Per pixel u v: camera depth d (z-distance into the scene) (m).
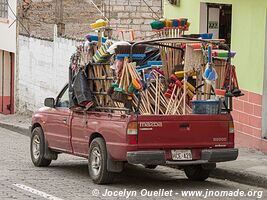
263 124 27.34
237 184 22.45
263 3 27.03
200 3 31.66
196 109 21.17
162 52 21.78
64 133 23.78
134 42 21.67
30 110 46.12
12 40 48.59
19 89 47.75
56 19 45.94
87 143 22.31
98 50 21.78
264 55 27.09
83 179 22.84
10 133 40.78
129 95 20.77
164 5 34.78
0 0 50.31
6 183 21.84
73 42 39.75
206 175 22.58
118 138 20.75
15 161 27.45
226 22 32.16
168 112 21.31
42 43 43.94
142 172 24.69
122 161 21.03
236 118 28.94
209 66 21.27
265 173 22.58
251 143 27.98
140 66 21.66
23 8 47.34
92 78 22.11
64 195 19.86
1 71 50.88
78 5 46.41
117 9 44.69
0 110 51.47
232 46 29.30
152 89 21.31
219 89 21.53
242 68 28.53
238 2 28.83
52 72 42.59
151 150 20.58
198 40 21.69
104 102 21.81
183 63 21.98
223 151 21.23
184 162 20.91
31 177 23.16
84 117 22.48
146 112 21.09
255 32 27.62
